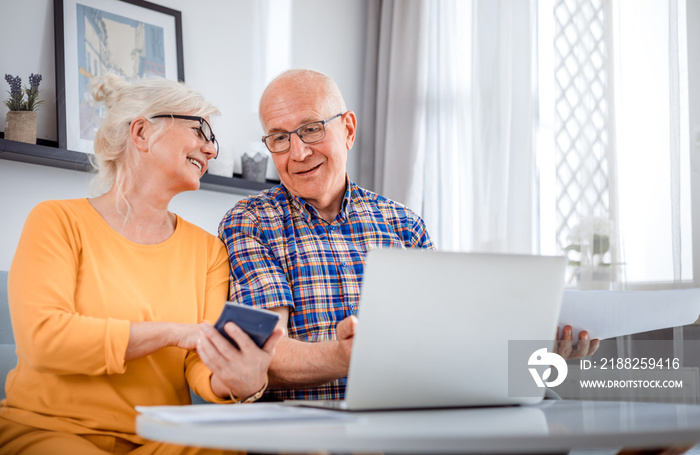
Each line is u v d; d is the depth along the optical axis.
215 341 1.13
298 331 1.62
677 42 2.82
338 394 1.60
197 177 1.53
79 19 2.63
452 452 0.77
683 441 0.78
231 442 0.73
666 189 2.80
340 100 1.81
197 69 3.03
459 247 3.29
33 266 1.30
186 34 3.01
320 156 1.73
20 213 2.49
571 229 2.97
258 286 1.57
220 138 3.08
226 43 3.15
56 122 2.58
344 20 3.66
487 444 0.70
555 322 1.07
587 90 2.99
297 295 1.64
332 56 3.59
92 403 1.30
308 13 3.49
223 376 1.15
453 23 3.42
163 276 1.46
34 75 2.45
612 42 2.95
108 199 1.49
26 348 1.24
